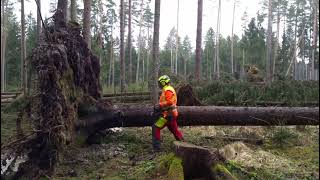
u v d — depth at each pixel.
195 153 7.21
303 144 10.72
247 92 14.36
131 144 9.85
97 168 8.18
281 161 8.96
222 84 14.61
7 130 12.54
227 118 10.18
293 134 11.12
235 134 11.22
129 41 30.66
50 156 7.96
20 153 8.00
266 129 11.49
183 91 11.80
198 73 19.84
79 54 9.35
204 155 7.21
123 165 8.25
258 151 9.46
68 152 8.80
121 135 10.41
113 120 9.70
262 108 10.41
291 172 8.40
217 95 14.09
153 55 15.92
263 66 35.84
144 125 9.88
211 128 11.59
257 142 10.62
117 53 51.47
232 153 9.09
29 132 8.28
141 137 10.55
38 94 8.05
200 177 7.28
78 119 9.27
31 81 8.23
